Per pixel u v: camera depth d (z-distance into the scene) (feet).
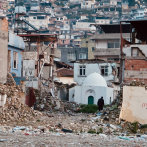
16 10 180.96
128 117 99.19
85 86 186.19
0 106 84.48
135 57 110.22
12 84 97.76
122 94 102.37
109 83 203.10
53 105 133.28
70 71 248.52
